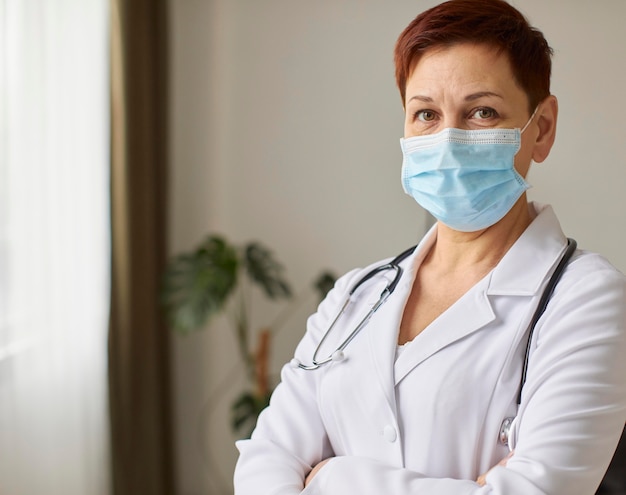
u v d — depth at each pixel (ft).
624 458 5.38
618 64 5.48
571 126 5.50
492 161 3.28
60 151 7.95
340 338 3.85
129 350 8.97
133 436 9.15
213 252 9.52
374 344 3.51
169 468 10.33
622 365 2.97
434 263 3.76
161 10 9.80
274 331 10.87
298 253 10.70
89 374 8.66
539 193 5.52
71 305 8.27
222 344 10.98
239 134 10.69
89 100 8.44
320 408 3.72
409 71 3.44
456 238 3.61
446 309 3.50
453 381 3.17
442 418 3.15
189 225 10.84
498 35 3.21
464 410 3.13
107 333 8.74
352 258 10.58
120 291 8.86
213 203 10.80
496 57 3.23
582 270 3.23
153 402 9.45
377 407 3.35
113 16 8.56
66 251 8.14
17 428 7.42
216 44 10.60
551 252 3.37
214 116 10.70
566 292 3.17
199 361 11.03
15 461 7.36
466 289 3.51
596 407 2.89
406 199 10.37
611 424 2.90
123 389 8.95
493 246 3.53
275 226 10.72
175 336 10.99
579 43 5.57
